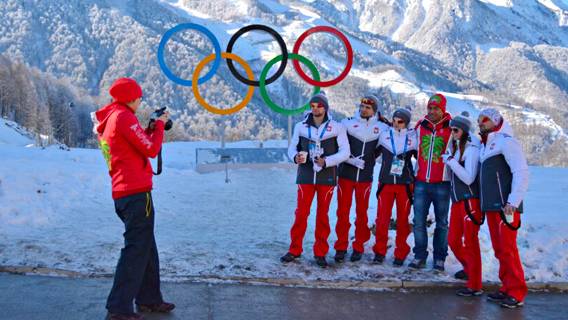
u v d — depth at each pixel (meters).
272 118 135.62
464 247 5.22
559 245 5.87
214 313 4.30
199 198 9.39
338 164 5.73
